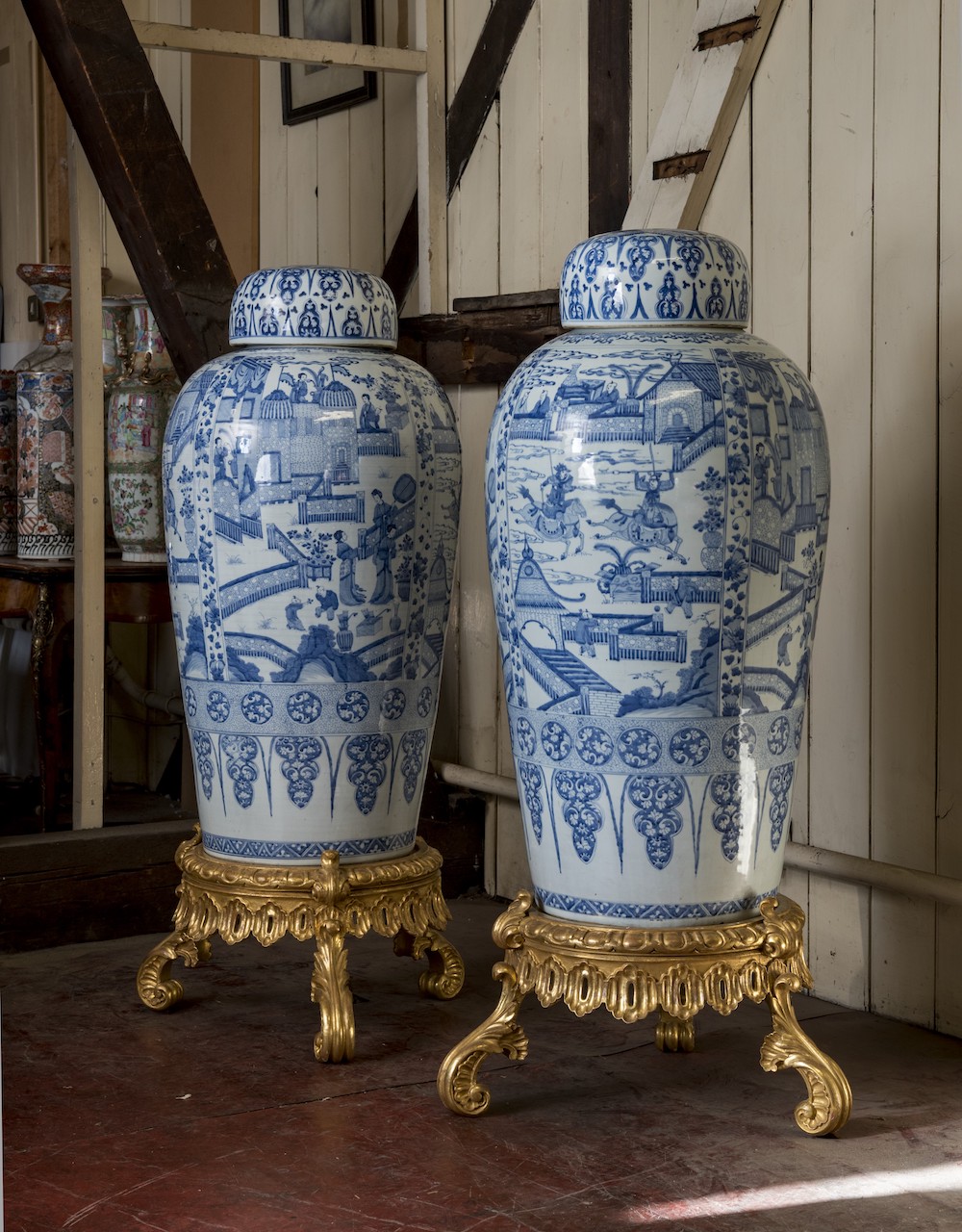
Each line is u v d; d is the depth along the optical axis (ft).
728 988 6.32
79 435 10.13
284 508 7.28
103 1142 6.30
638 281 6.38
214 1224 5.51
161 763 13.75
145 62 9.35
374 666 7.52
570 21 10.07
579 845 6.38
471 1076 6.59
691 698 6.17
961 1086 7.08
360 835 7.68
